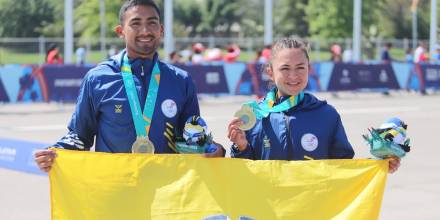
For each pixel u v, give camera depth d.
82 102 4.21
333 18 49.38
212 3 72.62
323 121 4.20
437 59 31.55
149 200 4.07
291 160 4.17
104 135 4.20
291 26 65.94
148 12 4.11
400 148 3.99
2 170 9.80
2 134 13.73
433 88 27.03
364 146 12.57
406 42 44.91
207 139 4.13
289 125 4.16
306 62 4.14
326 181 4.09
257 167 4.09
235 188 4.09
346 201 4.09
